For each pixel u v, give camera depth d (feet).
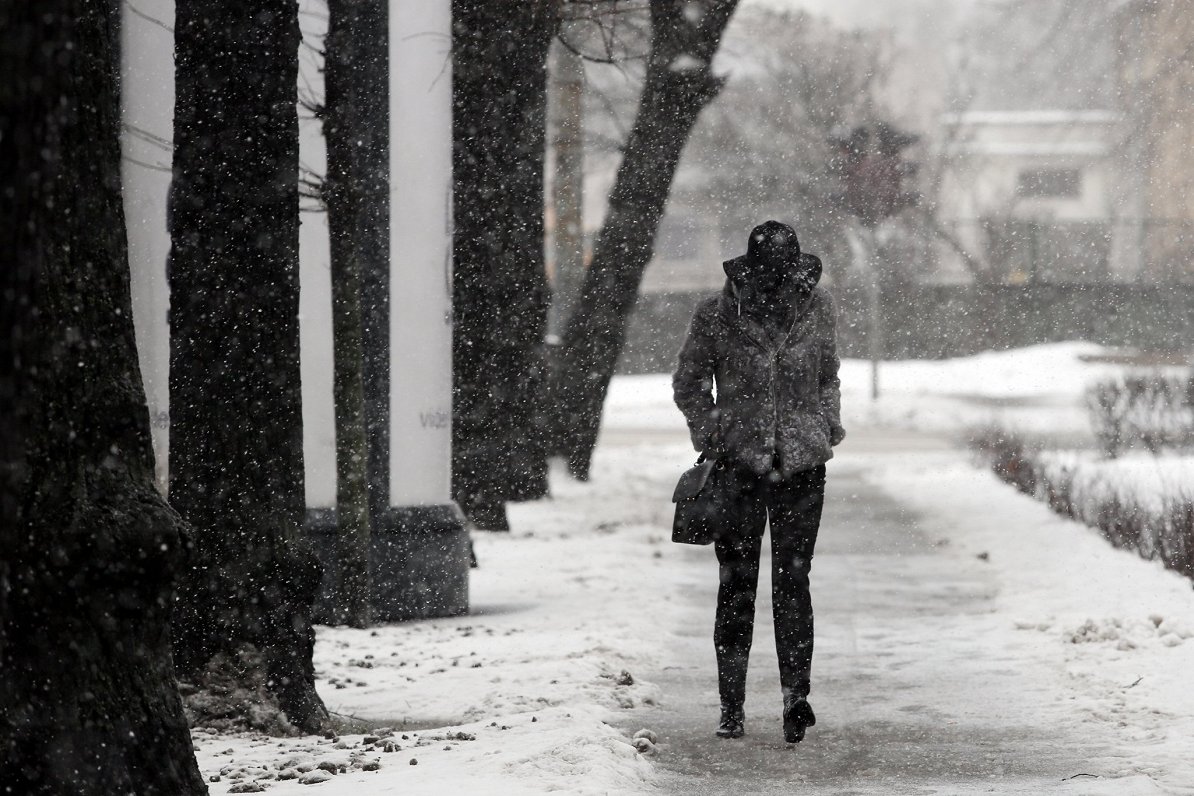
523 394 137.18
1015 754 43.24
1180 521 84.12
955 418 248.52
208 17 50.83
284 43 51.19
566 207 261.85
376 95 78.59
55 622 28.30
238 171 51.16
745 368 45.93
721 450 46.14
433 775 38.68
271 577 50.72
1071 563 88.74
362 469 73.46
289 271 51.78
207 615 50.57
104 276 29.84
